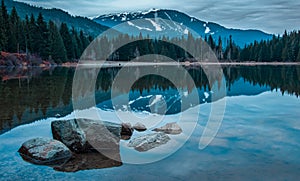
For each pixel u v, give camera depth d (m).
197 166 5.94
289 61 86.56
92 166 6.02
